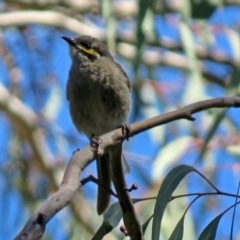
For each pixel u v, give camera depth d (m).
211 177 11.97
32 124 14.94
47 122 15.13
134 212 6.39
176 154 11.93
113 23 12.06
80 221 14.17
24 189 14.29
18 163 14.66
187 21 10.56
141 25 10.62
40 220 4.95
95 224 14.25
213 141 11.94
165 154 11.91
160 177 11.66
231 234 6.52
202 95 11.66
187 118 6.64
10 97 15.02
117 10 16.19
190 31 11.02
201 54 15.98
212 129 9.80
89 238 14.09
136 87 14.11
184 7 10.40
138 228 6.41
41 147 14.84
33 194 14.30
